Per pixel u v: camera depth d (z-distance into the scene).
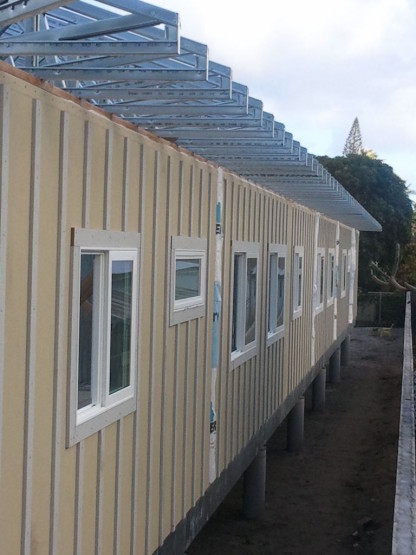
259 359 8.15
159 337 4.80
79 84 4.34
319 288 13.40
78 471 3.61
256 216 7.78
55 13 4.23
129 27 3.00
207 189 5.83
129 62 3.32
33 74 3.52
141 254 4.34
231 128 4.93
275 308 9.07
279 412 9.51
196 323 5.67
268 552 7.45
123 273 4.12
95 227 3.70
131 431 4.35
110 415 3.97
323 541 7.76
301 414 11.41
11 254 2.91
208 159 5.93
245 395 7.50
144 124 4.76
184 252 5.24
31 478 3.13
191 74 3.39
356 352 23.52
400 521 3.86
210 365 6.09
